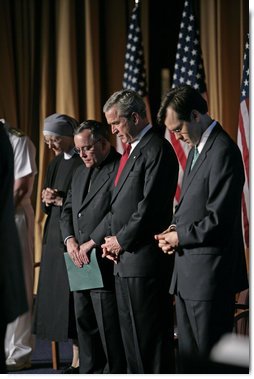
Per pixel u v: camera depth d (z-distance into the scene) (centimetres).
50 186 443
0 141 278
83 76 694
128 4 686
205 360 132
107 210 384
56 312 424
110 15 685
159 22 689
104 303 382
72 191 405
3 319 271
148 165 350
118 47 686
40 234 677
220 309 302
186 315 314
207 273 300
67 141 435
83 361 399
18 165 443
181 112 305
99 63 685
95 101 679
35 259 680
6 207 275
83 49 692
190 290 304
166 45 689
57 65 688
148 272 349
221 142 305
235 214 301
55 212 430
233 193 298
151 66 688
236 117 638
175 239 308
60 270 423
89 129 387
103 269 380
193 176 309
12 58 689
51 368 457
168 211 355
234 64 636
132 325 356
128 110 355
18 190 442
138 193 354
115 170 388
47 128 435
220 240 298
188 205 308
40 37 696
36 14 695
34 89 700
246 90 548
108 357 384
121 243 348
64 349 511
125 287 354
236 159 303
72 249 389
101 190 387
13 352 453
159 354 353
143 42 677
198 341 304
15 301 274
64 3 679
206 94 586
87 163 390
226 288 303
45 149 683
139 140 360
